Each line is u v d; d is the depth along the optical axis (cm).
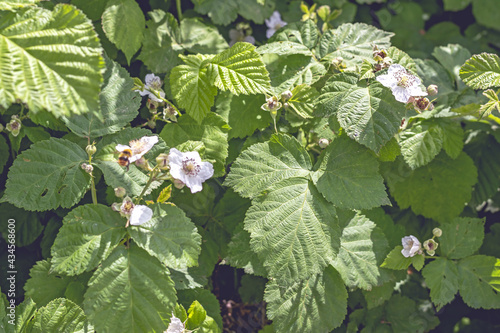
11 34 46
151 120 58
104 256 50
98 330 49
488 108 56
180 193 59
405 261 57
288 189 55
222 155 57
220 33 67
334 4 72
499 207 71
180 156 51
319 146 59
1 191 59
